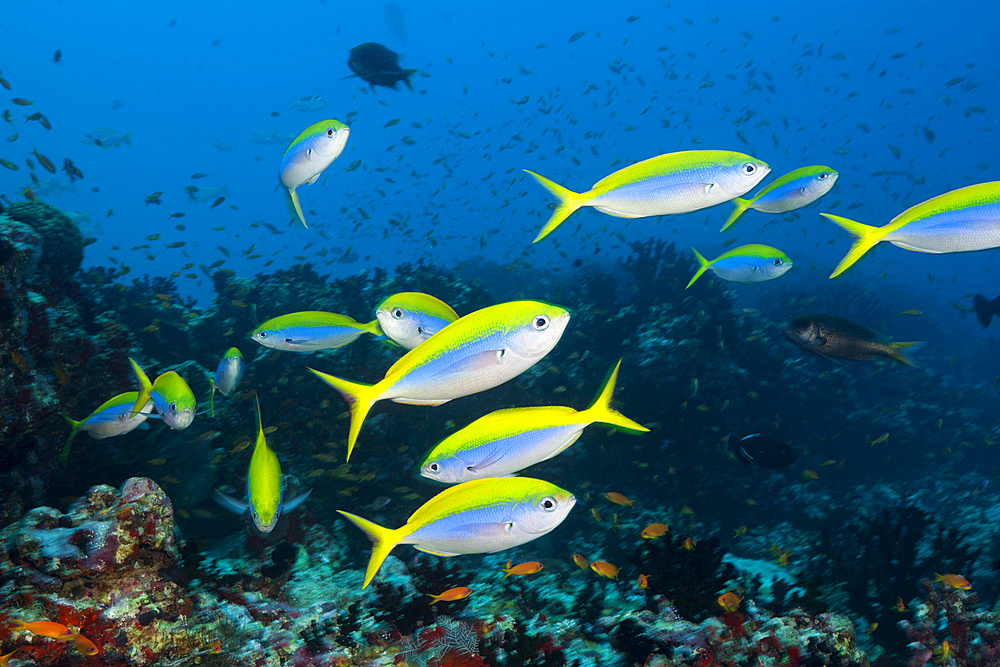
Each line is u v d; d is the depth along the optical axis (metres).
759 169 2.43
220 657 2.78
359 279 13.12
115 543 2.73
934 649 4.23
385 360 7.73
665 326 11.45
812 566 6.09
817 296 21.42
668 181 2.41
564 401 8.36
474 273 26.88
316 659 2.98
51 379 4.77
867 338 3.81
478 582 4.32
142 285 13.43
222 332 9.62
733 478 8.94
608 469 8.24
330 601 3.75
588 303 13.84
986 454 12.21
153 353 8.58
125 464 5.13
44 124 9.19
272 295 10.80
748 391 11.25
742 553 7.37
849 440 11.88
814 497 9.62
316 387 7.43
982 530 8.59
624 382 9.34
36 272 5.50
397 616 3.47
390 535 2.22
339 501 6.21
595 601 4.18
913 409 13.77
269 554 4.34
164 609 2.72
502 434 2.23
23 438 4.15
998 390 15.79
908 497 9.97
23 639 2.31
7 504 4.03
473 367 1.98
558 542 6.78
